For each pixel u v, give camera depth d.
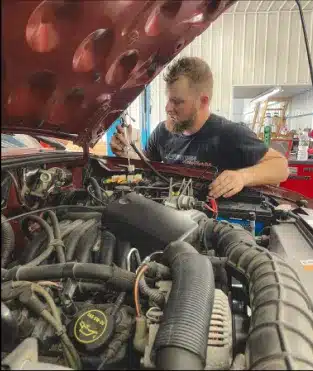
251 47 5.55
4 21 0.50
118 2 0.60
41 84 0.70
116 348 0.53
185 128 1.94
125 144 1.57
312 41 5.46
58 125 0.95
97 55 0.72
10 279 0.60
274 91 5.44
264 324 0.50
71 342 0.54
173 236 0.71
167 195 1.20
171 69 1.80
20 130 0.88
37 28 0.56
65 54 0.64
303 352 0.46
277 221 1.17
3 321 0.46
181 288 0.53
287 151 3.58
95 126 1.11
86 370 0.51
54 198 1.01
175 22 0.81
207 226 0.89
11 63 0.57
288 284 0.59
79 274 0.61
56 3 0.54
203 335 0.46
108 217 0.80
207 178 1.38
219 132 1.91
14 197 0.80
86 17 0.59
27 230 0.81
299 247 0.95
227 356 0.49
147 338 0.52
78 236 0.78
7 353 0.48
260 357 0.45
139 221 0.76
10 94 0.65
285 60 5.57
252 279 0.65
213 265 0.73
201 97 1.83
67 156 1.14
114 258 0.75
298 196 1.39
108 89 0.89
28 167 0.88
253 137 1.85
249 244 0.75
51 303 0.56
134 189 1.19
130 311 0.62
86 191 1.12
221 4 0.85
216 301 0.57
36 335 0.56
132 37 0.74
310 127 6.09
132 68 0.88
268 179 1.51
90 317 0.57
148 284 0.63
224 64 5.64
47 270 0.61
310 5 5.17
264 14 5.37
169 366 0.41
